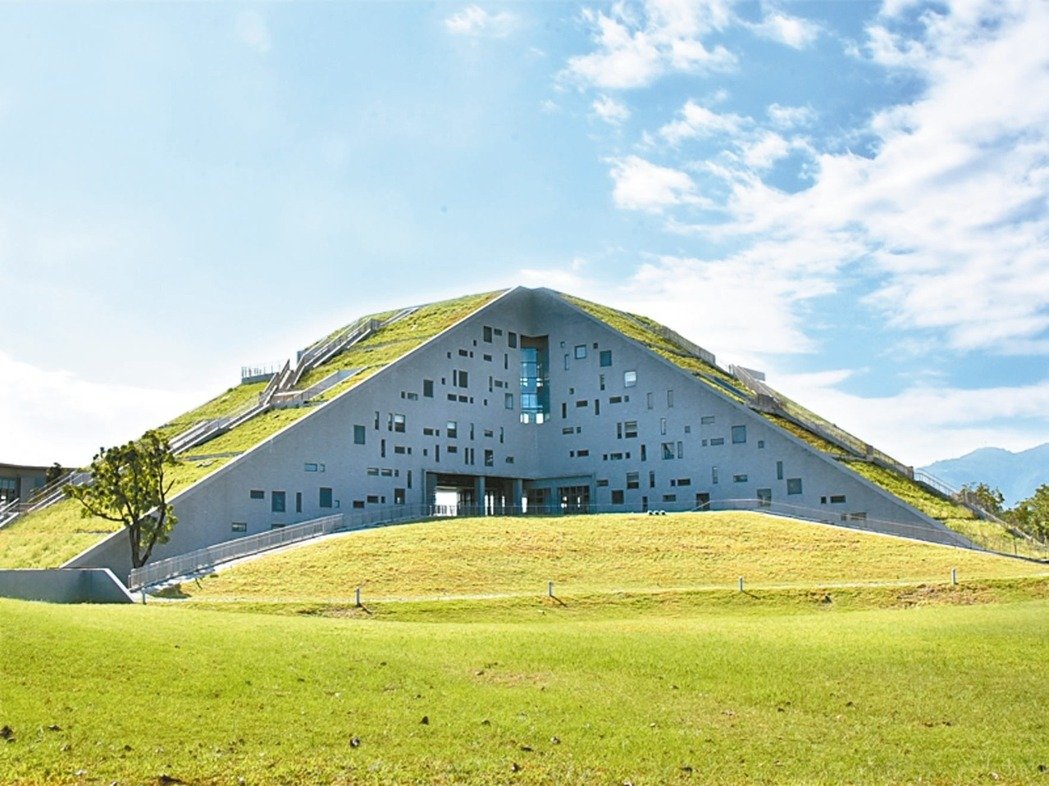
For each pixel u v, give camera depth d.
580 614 43.34
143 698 18.47
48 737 16.31
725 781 15.93
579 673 22.25
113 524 63.38
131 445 57.38
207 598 47.19
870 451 89.88
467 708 19.12
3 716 16.94
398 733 17.56
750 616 42.78
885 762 16.88
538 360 102.44
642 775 16.08
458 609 43.38
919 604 44.94
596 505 94.88
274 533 65.62
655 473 91.44
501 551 58.16
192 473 70.19
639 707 19.64
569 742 17.44
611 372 96.06
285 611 42.69
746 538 63.84
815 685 21.48
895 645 25.48
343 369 92.06
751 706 19.98
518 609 43.66
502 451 96.06
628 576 53.09
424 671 21.77
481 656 23.59
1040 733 18.47
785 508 82.12
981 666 23.16
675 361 97.19
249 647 22.83
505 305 98.81
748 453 85.50
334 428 78.19
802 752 17.28
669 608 44.59
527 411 100.69
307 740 17.00
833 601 45.72
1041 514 102.38
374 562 54.88
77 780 14.95
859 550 60.31
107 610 29.62
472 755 16.67
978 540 70.19
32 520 71.69
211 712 18.06
